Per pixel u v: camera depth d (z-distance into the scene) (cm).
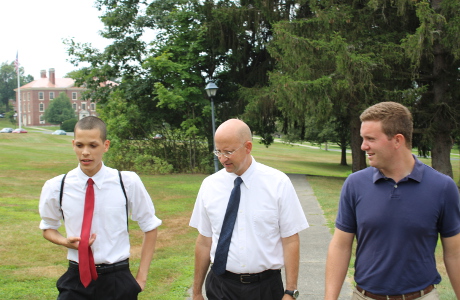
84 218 283
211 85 1641
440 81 1628
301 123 1873
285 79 1581
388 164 242
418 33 1378
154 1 2166
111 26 2161
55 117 9869
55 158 2898
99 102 2352
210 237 300
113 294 285
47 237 297
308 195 1345
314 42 1550
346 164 4350
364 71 1483
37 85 10719
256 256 274
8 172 1973
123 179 296
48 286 514
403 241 238
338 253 266
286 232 279
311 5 1656
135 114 2131
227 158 272
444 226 243
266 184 279
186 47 2117
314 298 482
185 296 489
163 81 2138
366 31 1648
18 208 1078
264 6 1959
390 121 237
